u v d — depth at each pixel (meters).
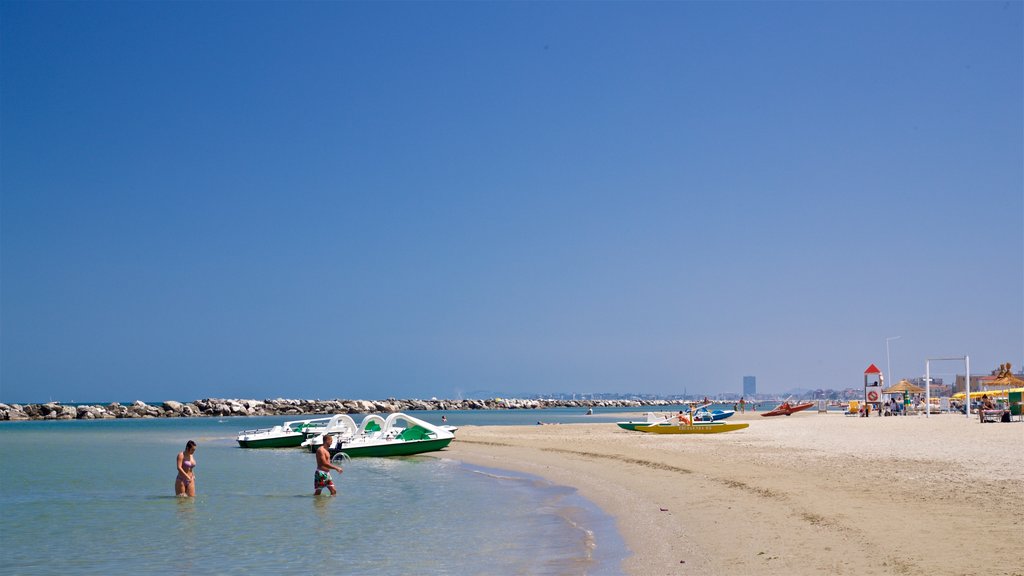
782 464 23.94
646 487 20.95
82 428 77.12
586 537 14.92
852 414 79.38
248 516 18.88
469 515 18.22
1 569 13.64
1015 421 47.56
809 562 11.13
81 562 14.11
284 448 42.47
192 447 22.69
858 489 17.47
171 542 15.80
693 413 51.44
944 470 20.38
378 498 21.52
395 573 12.47
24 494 23.64
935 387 105.94
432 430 36.00
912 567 10.27
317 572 12.77
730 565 11.52
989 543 11.40
